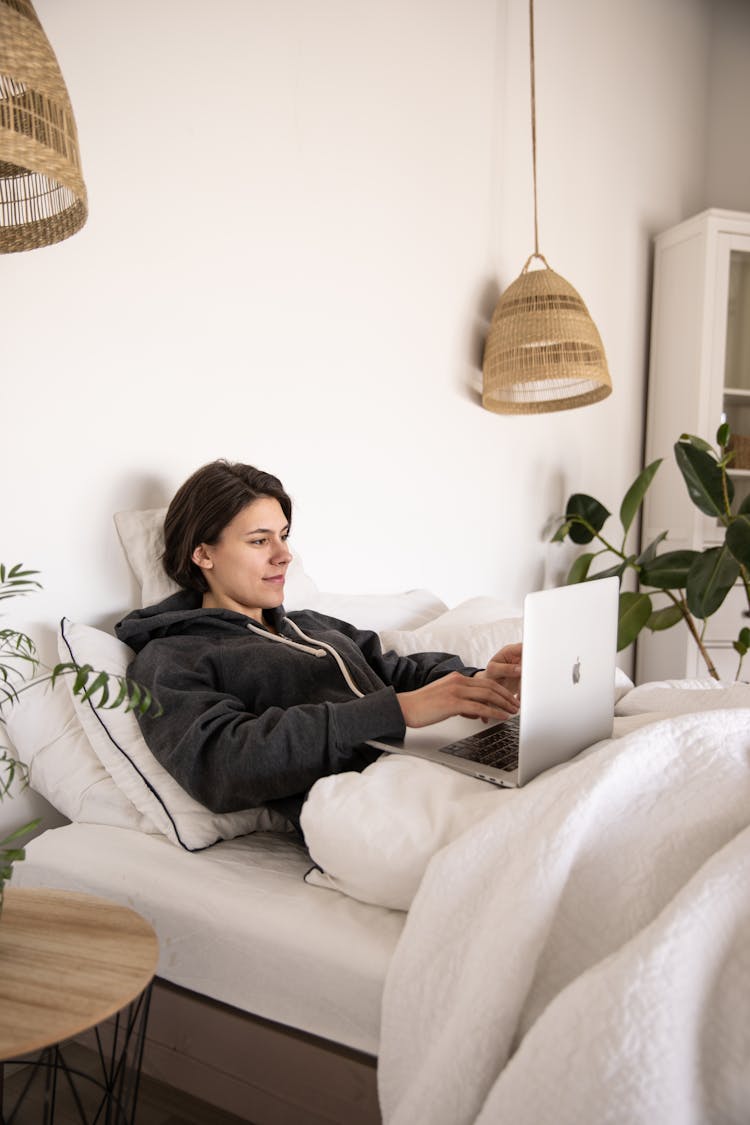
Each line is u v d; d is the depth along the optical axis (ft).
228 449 6.41
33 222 4.21
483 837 3.18
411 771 3.89
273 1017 3.56
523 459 9.16
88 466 5.49
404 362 7.84
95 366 5.52
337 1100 3.36
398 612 7.09
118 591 5.66
